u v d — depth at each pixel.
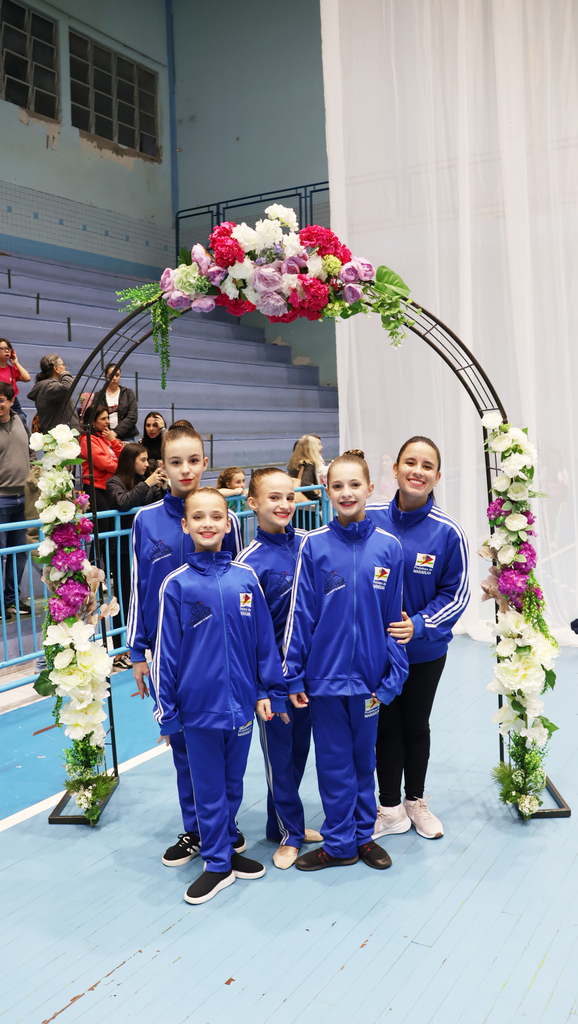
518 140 4.44
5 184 8.70
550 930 2.10
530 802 2.70
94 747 2.83
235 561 2.46
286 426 9.55
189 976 1.96
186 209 11.05
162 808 2.91
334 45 4.59
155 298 2.72
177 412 8.07
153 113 10.73
